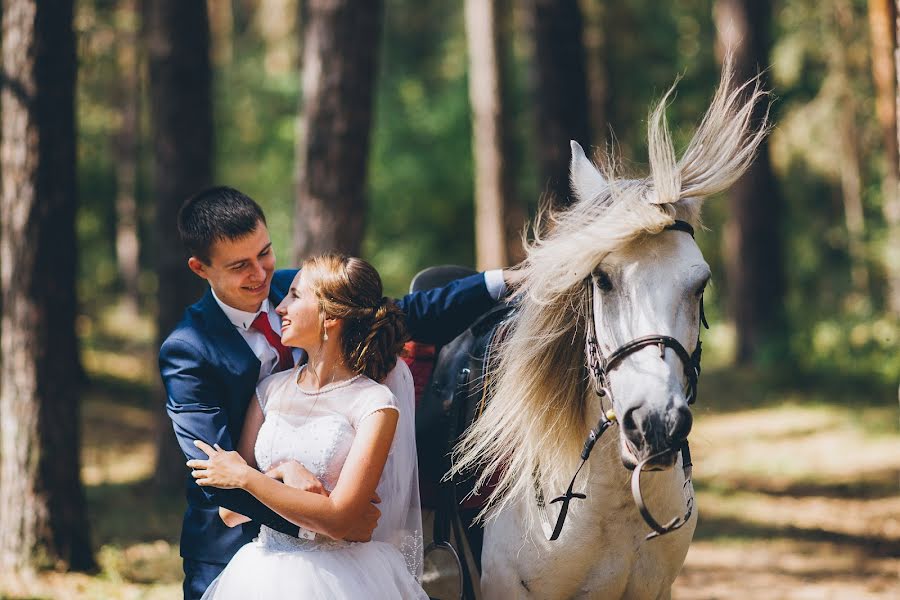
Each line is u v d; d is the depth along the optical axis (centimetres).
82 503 562
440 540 316
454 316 318
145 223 2217
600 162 291
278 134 2233
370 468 261
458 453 304
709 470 939
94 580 540
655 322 240
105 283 2212
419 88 2353
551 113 987
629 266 247
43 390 542
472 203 2278
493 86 1305
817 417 1177
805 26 1998
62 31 537
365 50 707
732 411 1260
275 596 261
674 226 252
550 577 286
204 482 257
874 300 1589
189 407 272
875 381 1335
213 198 273
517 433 282
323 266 271
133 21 1402
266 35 2266
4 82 536
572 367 279
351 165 709
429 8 2484
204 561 286
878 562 641
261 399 280
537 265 267
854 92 1912
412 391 293
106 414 1141
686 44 2102
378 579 271
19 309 539
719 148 262
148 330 1864
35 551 543
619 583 285
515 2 1969
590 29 1814
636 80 1997
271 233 2123
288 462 265
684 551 293
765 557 660
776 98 282
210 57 826
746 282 1669
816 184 2345
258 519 261
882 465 930
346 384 272
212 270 273
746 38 1523
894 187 1153
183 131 805
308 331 269
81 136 1736
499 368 287
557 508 283
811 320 1602
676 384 233
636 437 233
